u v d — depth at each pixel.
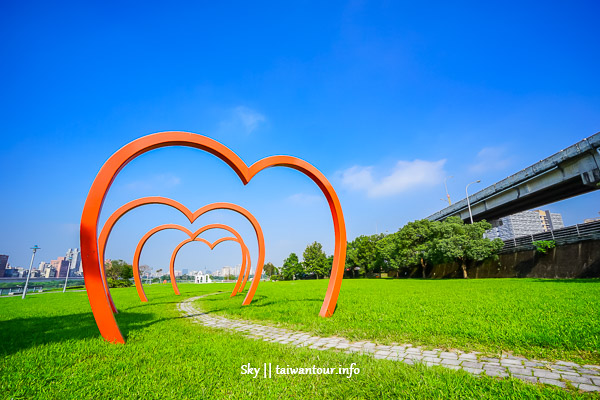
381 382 3.28
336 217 8.41
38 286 43.56
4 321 8.55
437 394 2.96
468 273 30.89
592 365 3.76
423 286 18.58
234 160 7.03
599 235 18.98
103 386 3.36
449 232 30.31
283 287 24.20
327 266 57.53
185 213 11.02
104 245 9.74
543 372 3.59
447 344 4.86
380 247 44.22
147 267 57.91
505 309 7.38
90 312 10.18
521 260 24.70
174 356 4.46
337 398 3.00
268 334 6.27
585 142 22.17
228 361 4.14
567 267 20.80
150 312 9.98
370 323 6.57
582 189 26.77
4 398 3.16
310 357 4.28
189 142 6.41
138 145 5.89
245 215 11.77
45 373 3.83
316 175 8.23
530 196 29.05
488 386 3.10
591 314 6.21
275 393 3.11
